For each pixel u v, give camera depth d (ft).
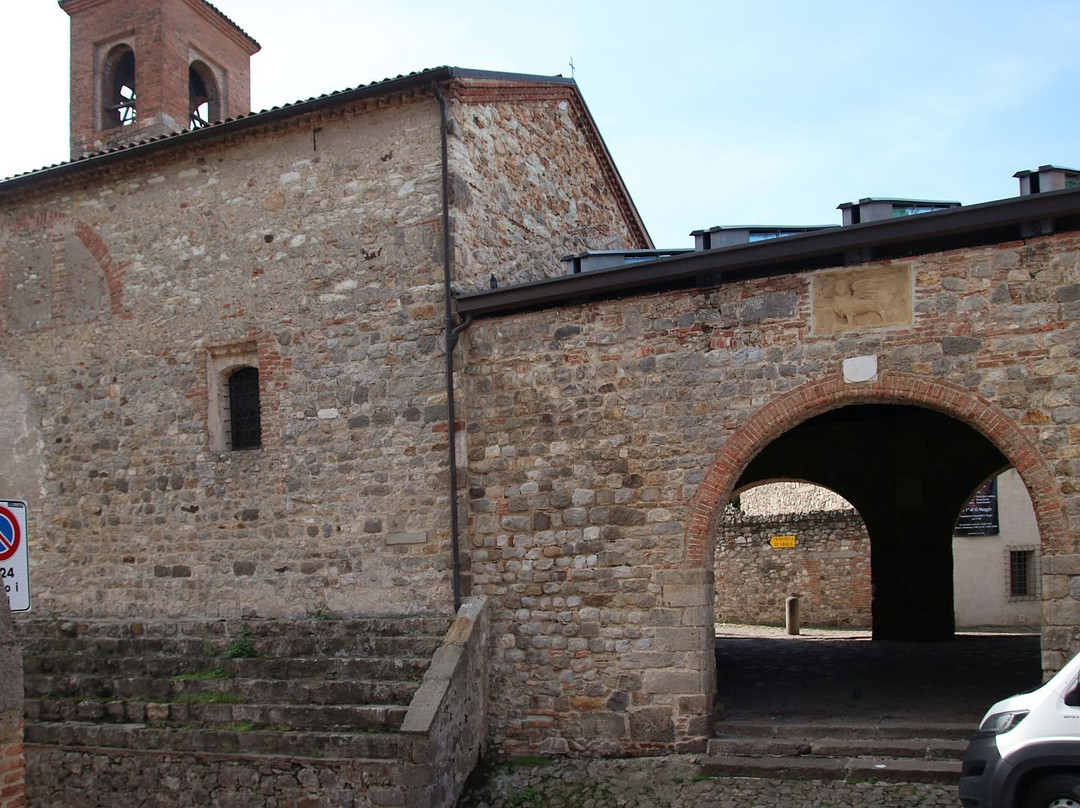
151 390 43.09
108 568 43.04
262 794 31.71
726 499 33.50
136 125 54.75
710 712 32.45
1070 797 21.53
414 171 38.65
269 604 39.40
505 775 33.04
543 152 46.47
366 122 39.73
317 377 39.58
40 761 35.40
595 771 32.27
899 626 55.21
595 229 51.93
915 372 30.58
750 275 32.83
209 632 39.63
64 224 45.85
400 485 37.63
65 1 57.16
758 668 44.65
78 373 44.86
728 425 32.73
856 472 56.49
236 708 33.65
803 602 78.23
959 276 30.32
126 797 33.81
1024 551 75.25
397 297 38.42
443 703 31.37
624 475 34.01
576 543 34.50
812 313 31.99
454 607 35.99
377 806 30.17
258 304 41.06
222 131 41.39
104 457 43.80
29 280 46.55
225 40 60.59
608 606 33.81
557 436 35.22
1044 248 29.48
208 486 41.27
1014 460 29.37
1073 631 28.30
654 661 32.91
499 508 35.88
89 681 37.01
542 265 45.01
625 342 34.47
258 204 41.55
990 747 22.68
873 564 56.24
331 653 35.99
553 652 34.42
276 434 40.09
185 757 33.12
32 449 45.44
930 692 37.35
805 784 29.27
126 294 44.11
